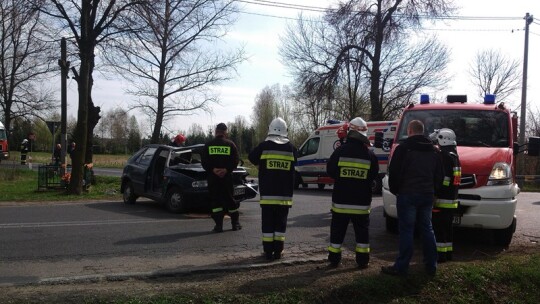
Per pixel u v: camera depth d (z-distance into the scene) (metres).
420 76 29.31
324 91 29.56
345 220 6.28
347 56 28.59
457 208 7.49
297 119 45.22
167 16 15.44
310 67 30.03
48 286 5.29
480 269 6.29
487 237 8.89
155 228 9.12
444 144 6.70
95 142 66.69
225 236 8.36
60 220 10.03
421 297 5.61
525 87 27.41
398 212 5.96
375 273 5.98
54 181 17.89
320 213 11.61
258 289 5.25
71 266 6.23
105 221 9.93
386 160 16.66
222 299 4.95
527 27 27.00
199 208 11.81
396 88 29.70
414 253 7.40
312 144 19.36
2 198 14.52
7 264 6.30
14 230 8.80
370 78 29.03
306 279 5.64
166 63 22.38
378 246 7.91
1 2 14.98
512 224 7.83
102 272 5.93
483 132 8.75
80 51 15.69
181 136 12.97
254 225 9.60
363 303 5.36
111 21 15.60
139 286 5.30
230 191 8.84
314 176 19.14
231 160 8.74
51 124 22.70
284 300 5.08
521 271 6.33
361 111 32.38
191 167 11.34
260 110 56.56
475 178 7.54
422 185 5.84
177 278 5.73
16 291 5.03
